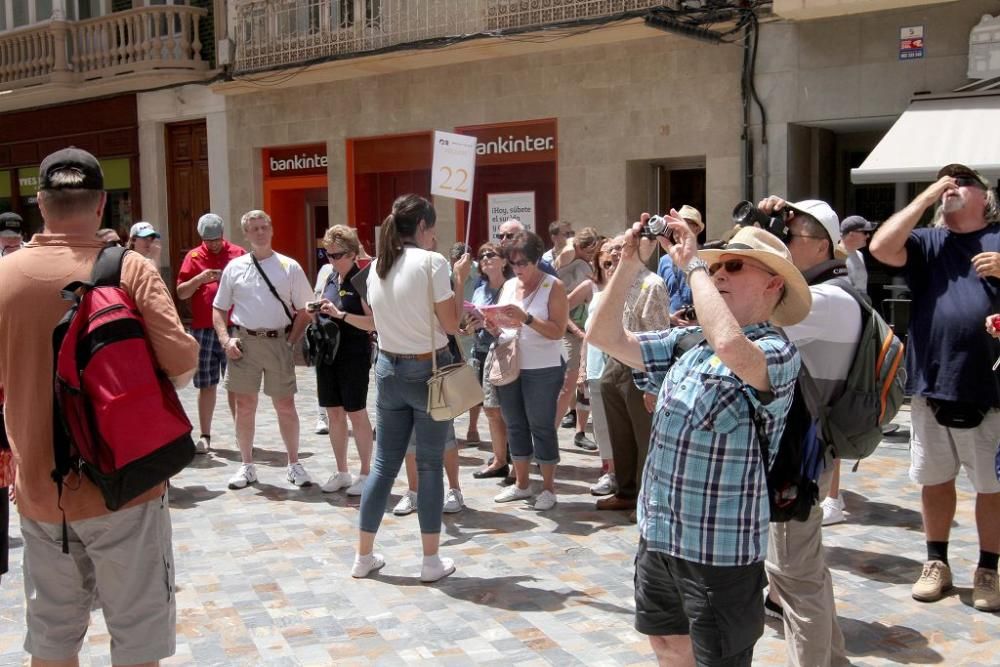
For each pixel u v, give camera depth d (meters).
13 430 3.19
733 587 2.80
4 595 5.15
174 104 18.02
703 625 2.81
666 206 13.79
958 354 4.55
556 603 4.87
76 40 18.53
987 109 9.76
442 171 8.55
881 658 4.16
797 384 3.06
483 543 5.89
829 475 3.62
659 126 12.70
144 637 3.20
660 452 2.91
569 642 4.38
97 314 3.09
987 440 4.61
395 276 5.10
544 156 13.80
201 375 8.58
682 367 2.95
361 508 5.30
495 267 7.50
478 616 4.71
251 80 16.23
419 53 13.88
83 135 19.42
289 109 16.58
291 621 4.69
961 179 4.59
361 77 15.59
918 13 10.82
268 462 8.27
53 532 3.17
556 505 6.70
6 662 4.30
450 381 4.96
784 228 3.81
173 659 4.27
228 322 7.46
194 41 17.56
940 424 4.67
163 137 18.53
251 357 7.29
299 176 16.77
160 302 3.20
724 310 2.71
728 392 2.79
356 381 6.97
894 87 11.05
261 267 7.26
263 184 17.27
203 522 6.43
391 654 4.28
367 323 6.55
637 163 13.30
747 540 2.79
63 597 3.26
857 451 3.62
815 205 3.89
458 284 6.44
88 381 3.05
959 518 6.16
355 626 4.61
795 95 11.66
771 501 2.98
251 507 6.81
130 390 3.07
